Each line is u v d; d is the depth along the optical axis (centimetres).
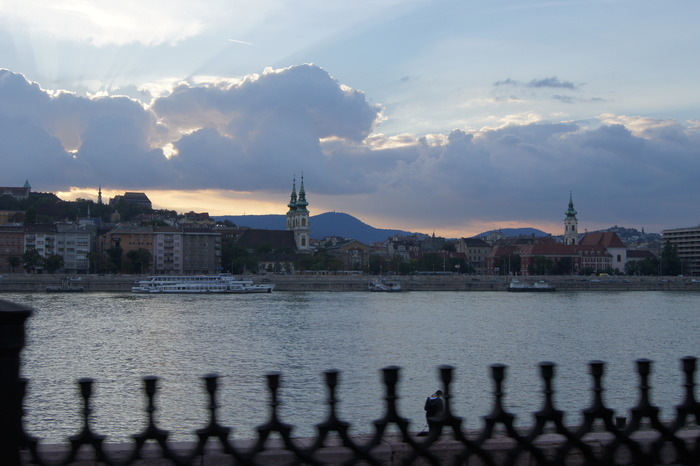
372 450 1598
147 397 1566
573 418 5491
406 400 6156
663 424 1747
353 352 9375
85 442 1538
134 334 11231
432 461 1616
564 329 12662
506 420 1645
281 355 9038
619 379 7125
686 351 9862
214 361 8525
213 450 1617
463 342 10588
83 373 7619
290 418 5528
